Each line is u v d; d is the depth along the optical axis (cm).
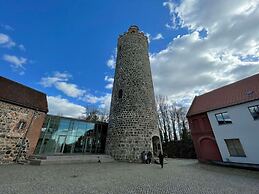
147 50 2506
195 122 2225
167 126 4131
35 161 1424
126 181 878
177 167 1558
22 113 1608
